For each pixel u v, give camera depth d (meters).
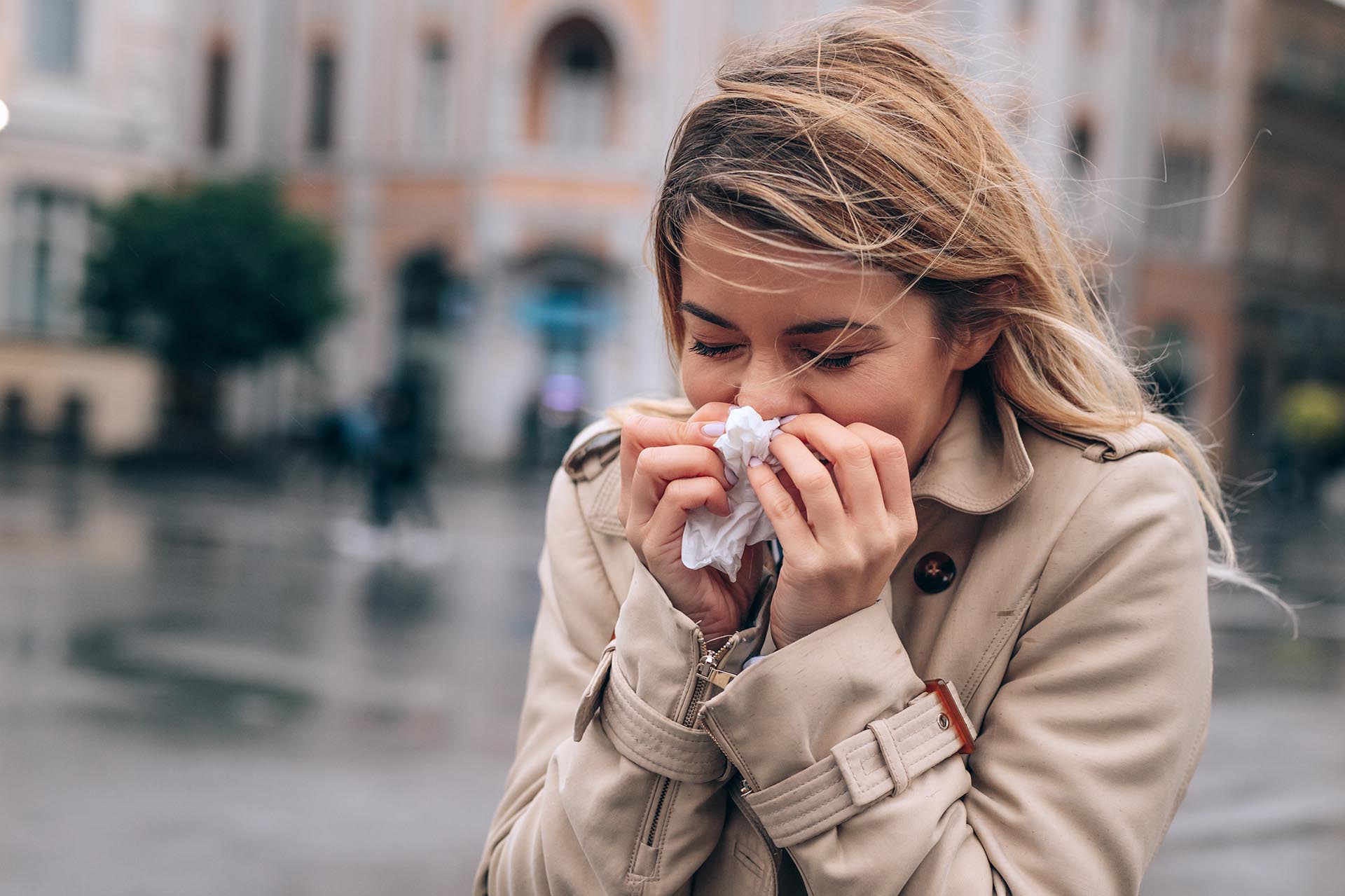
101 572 10.91
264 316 23.14
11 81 24.02
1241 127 27.56
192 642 8.01
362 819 4.64
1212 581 1.32
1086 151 25.20
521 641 8.61
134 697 6.42
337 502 19.33
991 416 1.18
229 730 5.84
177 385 26.61
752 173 0.98
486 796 4.98
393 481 14.74
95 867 4.05
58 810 4.59
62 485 19.64
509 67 25.89
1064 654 1.09
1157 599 1.08
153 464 23.50
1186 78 26.62
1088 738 1.06
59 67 24.59
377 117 27.33
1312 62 29.31
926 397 1.07
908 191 1.00
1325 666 8.90
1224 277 27.70
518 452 25.62
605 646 1.23
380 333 27.73
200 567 11.60
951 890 1.00
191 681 6.86
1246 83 27.53
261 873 4.06
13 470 21.69
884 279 1.00
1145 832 1.05
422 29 26.80
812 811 1.02
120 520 15.22
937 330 1.06
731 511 1.06
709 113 1.04
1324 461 28.08
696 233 1.01
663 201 1.07
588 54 26.14
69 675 6.86
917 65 1.11
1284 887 4.14
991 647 1.10
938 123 1.06
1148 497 1.10
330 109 27.94
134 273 22.53
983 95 1.18
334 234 24.67
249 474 23.55
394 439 14.74
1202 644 1.10
